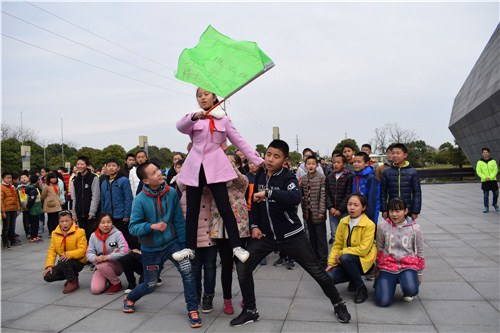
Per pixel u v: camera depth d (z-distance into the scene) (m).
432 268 5.14
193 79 3.28
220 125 3.46
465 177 26.03
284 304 4.00
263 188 3.64
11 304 4.28
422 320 3.45
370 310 3.75
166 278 5.21
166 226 3.71
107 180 5.89
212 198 3.76
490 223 8.51
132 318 3.75
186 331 3.39
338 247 4.33
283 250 3.54
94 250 4.74
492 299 3.90
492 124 16.78
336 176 5.71
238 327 3.43
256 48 3.34
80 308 4.10
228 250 3.79
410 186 4.97
